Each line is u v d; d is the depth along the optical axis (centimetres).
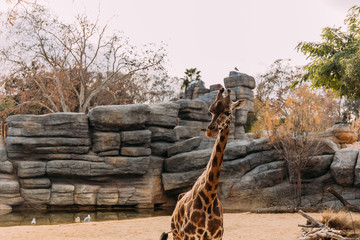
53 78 3894
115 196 2314
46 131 2309
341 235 915
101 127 2394
